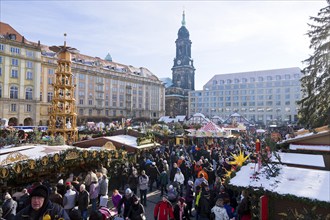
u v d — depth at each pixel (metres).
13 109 51.78
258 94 92.56
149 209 10.56
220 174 11.98
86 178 10.29
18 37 55.72
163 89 97.25
